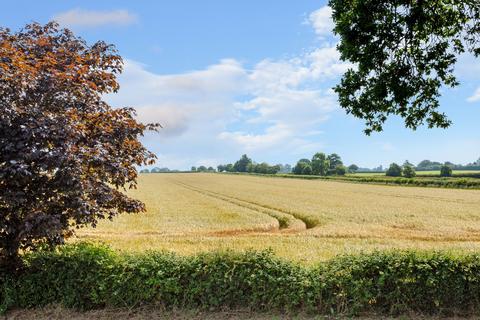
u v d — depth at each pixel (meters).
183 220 29.14
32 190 7.75
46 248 8.93
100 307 8.46
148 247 17.09
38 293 8.40
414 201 46.78
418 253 8.78
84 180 7.83
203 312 8.20
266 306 8.29
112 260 8.62
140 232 23.92
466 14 10.93
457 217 32.00
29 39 9.66
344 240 20.53
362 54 10.58
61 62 9.20
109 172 8.39
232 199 48.00
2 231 8.43
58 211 8.03
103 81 9.74
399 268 8.27
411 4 10.38
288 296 8.23
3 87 7.34
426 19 10.26
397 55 11.08
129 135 9.04
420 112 11.59
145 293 8.29
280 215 32.38
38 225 7.28
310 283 8.22
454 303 8.17
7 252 8.26
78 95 8.95
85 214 7.98
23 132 7.18
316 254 15.69
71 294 8.30
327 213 33.50
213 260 8.52
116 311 8.26
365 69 10.69
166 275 8.37
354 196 53.38
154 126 9.59
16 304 8.36
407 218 30.98
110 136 8.59
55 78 8.27
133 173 9.37
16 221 7.89
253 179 108.94
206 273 8.38
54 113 8.25
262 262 8.52
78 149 7.59
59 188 7.64
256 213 33.34
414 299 8.20
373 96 11.07
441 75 11.11
